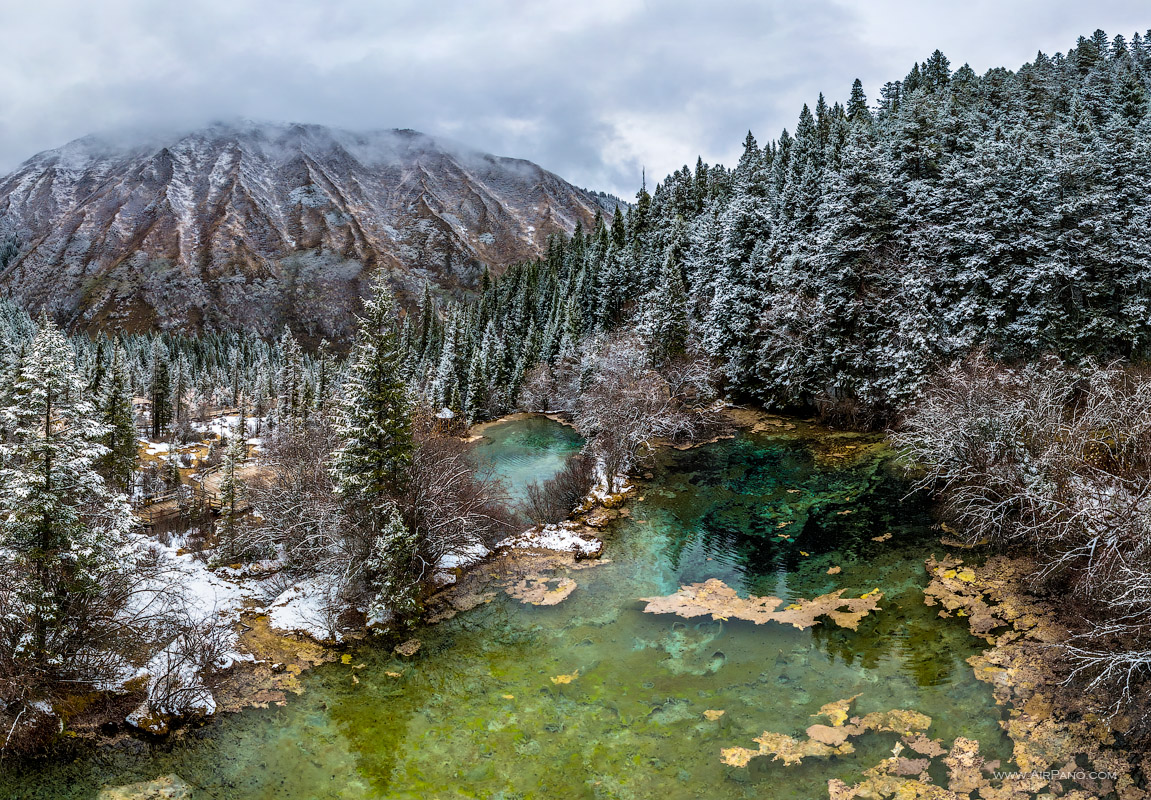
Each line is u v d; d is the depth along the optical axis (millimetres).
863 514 28391
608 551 26859
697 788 13578
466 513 25203
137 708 15711
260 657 18594
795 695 16547
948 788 12805
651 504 32344
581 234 114312
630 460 37656
